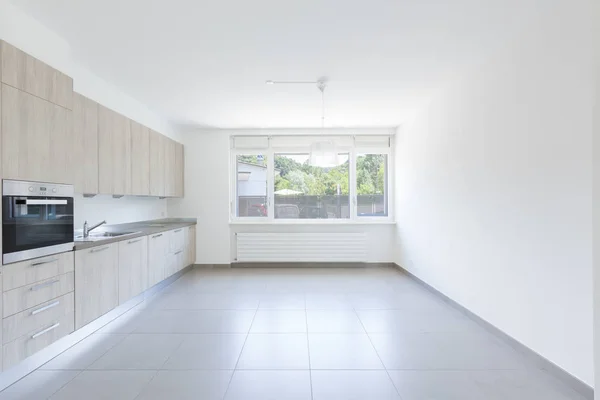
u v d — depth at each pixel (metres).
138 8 2.53
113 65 3.55
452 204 4.20
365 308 4.18
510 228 3.08
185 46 3.14
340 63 3.54
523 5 2.55
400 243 6.33
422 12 2.63
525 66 2.87
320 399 2.29
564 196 2.47
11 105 2.36
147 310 4.12
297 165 6.80
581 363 2.34
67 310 2.93
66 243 2.92
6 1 2.43
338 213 6.84
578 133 2.35
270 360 2.85
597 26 1.77
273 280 5.61
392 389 2.42
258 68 3.65
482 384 2.48
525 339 2.89
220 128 6.51
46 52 2.80
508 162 3.10
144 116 5.01
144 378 2.56
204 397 2.31
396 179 6.59
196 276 5.90
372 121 6.01
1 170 2.28
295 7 2.54
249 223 6.60
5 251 2.30
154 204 6.05
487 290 3.46
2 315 2.29
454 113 4.11
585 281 2.31
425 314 3.96
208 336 3.34
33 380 2.53
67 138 2.96
